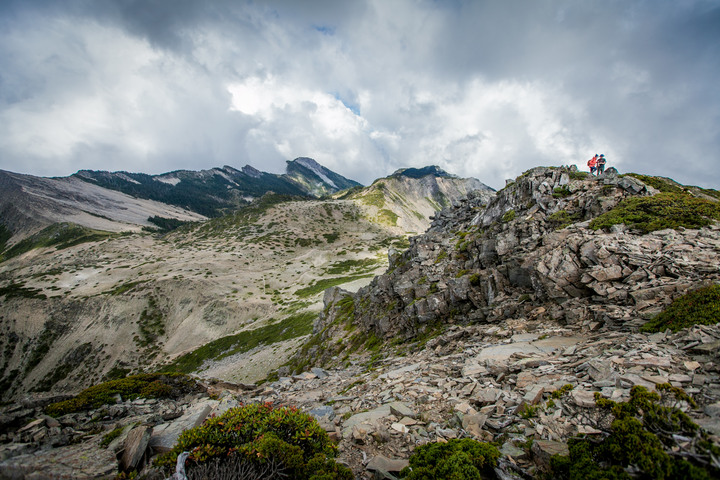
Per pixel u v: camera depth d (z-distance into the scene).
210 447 7.79
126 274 170.38
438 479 6.55
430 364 17.30
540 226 25.78
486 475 7.09
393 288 34.97
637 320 13.47
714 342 9.16
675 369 8.49
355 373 23.67
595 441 6.60
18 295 145.00
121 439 9.80
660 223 19.23
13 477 7.53
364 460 8.70
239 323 117.75
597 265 17.83
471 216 43.28
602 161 29.83
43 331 123.81
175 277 150.50
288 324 96.75
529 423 8.53
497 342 17.39
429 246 37.62
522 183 32.34
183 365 94.88
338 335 45.09
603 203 24.03
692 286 13.45
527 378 11.16
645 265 16.39
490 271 25.61
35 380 105.94
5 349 118.75
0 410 11.94
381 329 34.50
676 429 5.82
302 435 8.40
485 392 11.12
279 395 19.28
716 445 5.32
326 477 7.18
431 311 28.02
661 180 27.48
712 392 7.04
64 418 12.02
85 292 148.12
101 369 105.50
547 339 15.39
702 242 16.64
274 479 7.52
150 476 7.96
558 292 18.95
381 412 11.70
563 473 6.27
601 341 12.66
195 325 119.62
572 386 9.30
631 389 7.25
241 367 71.00
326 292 66.00
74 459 8.56
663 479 5.11
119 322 123.75
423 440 9.19
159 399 15.34
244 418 8.88
